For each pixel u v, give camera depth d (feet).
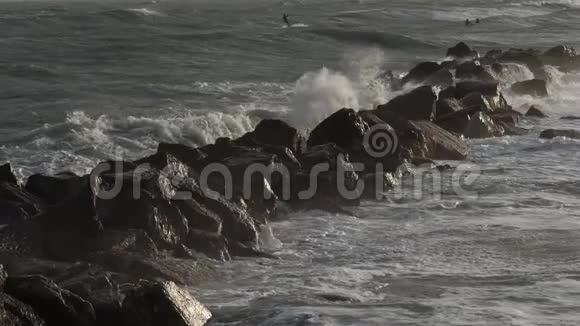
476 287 85.25
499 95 210.79
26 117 207.10
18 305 70.28
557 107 229.04
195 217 101.04
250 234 103.09
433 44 433.89
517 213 118.21
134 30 453.17
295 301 81.71
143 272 88.74
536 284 85.56
